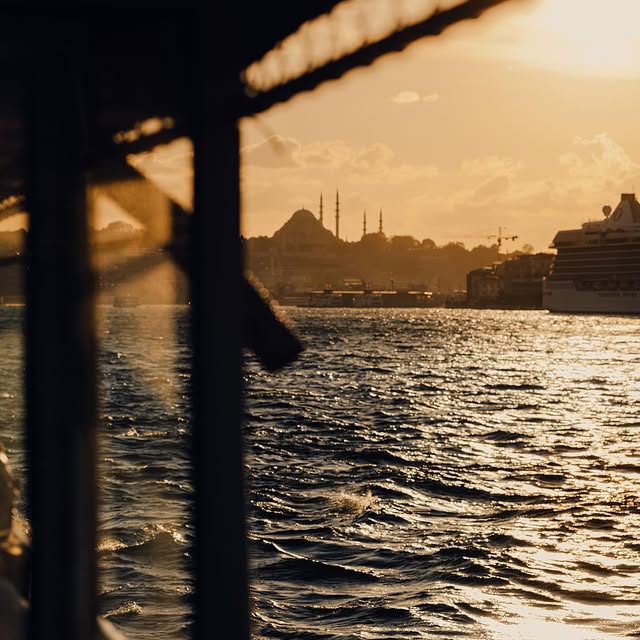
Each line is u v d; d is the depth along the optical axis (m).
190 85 3.31
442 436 44.69
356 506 27.11
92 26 3.41
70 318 3.71
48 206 3.68
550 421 51.53
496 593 18.78
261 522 24.92
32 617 3.68
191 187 3.36
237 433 3.28
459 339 153.38
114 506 21.45
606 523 24.80
